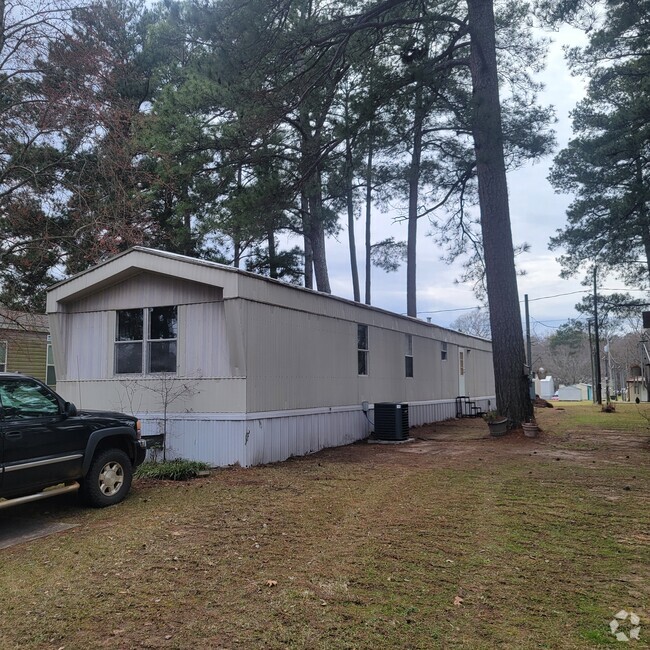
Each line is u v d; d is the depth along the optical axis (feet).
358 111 39.83
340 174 47.21
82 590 13.15
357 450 35.91
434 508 20.16
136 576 13.93
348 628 11.05
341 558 15.02
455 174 57.16
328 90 40.91
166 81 60.03
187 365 30.63
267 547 15.99
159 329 31.83
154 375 31.58
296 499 21.74
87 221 45.21
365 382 42.55
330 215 61.52
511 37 50.39
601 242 78.43
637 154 64.69
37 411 19.79
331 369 37.73
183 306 31.12
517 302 42.86
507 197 43.14
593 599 12.37
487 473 26.73
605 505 20.24
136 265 31.22
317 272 67.31
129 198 46.96
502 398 42.16
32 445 18.97
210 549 15.87
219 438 29.40
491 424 41.27
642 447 35.24
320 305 36.81
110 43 55.01
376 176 52.80
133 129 48.80
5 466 18.06
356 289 85.61
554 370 254.68
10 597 12.91
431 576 13.71
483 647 10.30
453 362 64.08
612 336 185.88
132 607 12.16
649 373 58.54
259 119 39.27
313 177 46.14
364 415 41.88
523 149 49.03
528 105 49.70
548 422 56.70
